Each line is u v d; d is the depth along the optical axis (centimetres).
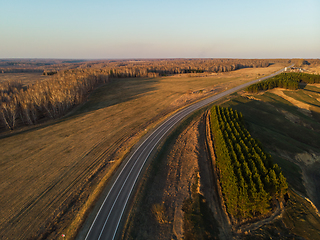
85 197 3102
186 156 4416
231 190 2956
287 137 5447
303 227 2631
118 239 2395
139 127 5931
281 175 2914
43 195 3156
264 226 2705
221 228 2733
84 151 4591
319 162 4722
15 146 4928
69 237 2403
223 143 3969
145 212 2888
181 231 2619
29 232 2502
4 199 3075
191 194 3312
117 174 3628
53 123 6631
